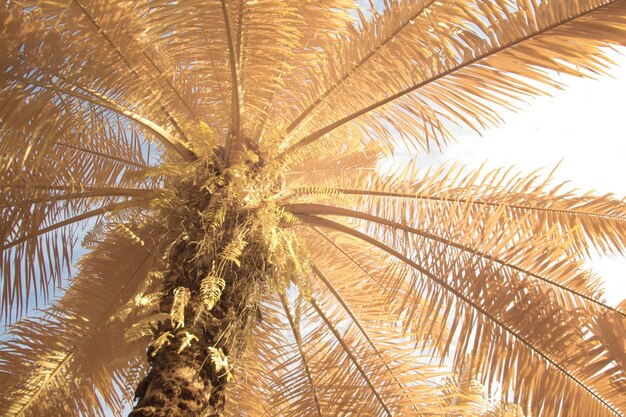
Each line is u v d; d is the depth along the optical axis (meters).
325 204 5.05
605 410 3.94
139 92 4.32
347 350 5.38
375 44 4.28
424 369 5.12
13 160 3.94
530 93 3.91
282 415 5.37
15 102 3.55
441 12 3.87
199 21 3.92
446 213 4.58
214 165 4.38
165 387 3.21
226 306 3.81
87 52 3.84
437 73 4.12
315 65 4.87
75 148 4.79
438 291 4.55
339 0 4.47
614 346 3.90
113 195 4.80
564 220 4.41
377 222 4.76
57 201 4.59
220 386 3.48
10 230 4.25
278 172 4.53
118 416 4.96
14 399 4.52
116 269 5.10
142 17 3.99
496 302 4.30
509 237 4.31
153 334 3.50
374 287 5.66
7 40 3.52
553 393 4.10
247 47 4.16
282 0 3.89
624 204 4.20
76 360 4.87
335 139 5.18
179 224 4.09
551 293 4.27
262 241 4.18
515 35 3.63
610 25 3.26
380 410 5.05
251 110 4.85
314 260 5.80
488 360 4.29
